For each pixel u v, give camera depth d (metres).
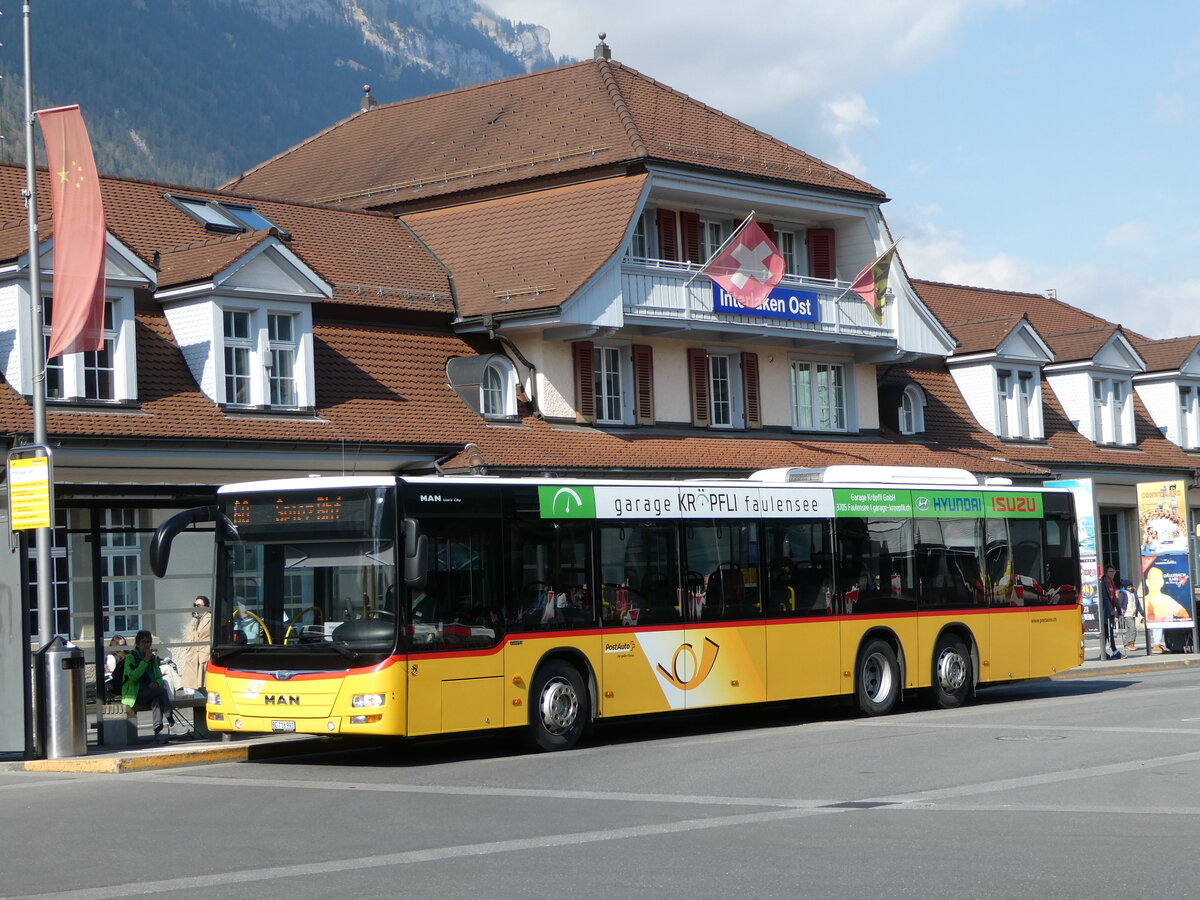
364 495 18.84
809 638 23.30
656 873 10.87
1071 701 25.92
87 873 11.48
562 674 20.27
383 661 18.39
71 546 23.06
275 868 11.45
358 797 15.81
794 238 40.94
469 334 33.97
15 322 25.22
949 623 25.44
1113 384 50.53
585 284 32.97
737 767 17.45
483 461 30.39
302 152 44.03
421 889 10.40
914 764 17.30
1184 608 37.97
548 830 13.09
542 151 37.25
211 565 24.09
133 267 26.95
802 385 40.28
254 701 19.06
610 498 21.06
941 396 45.03
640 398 35.84
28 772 19.45
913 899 9.77
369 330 31.84
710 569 22.14
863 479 24.66
